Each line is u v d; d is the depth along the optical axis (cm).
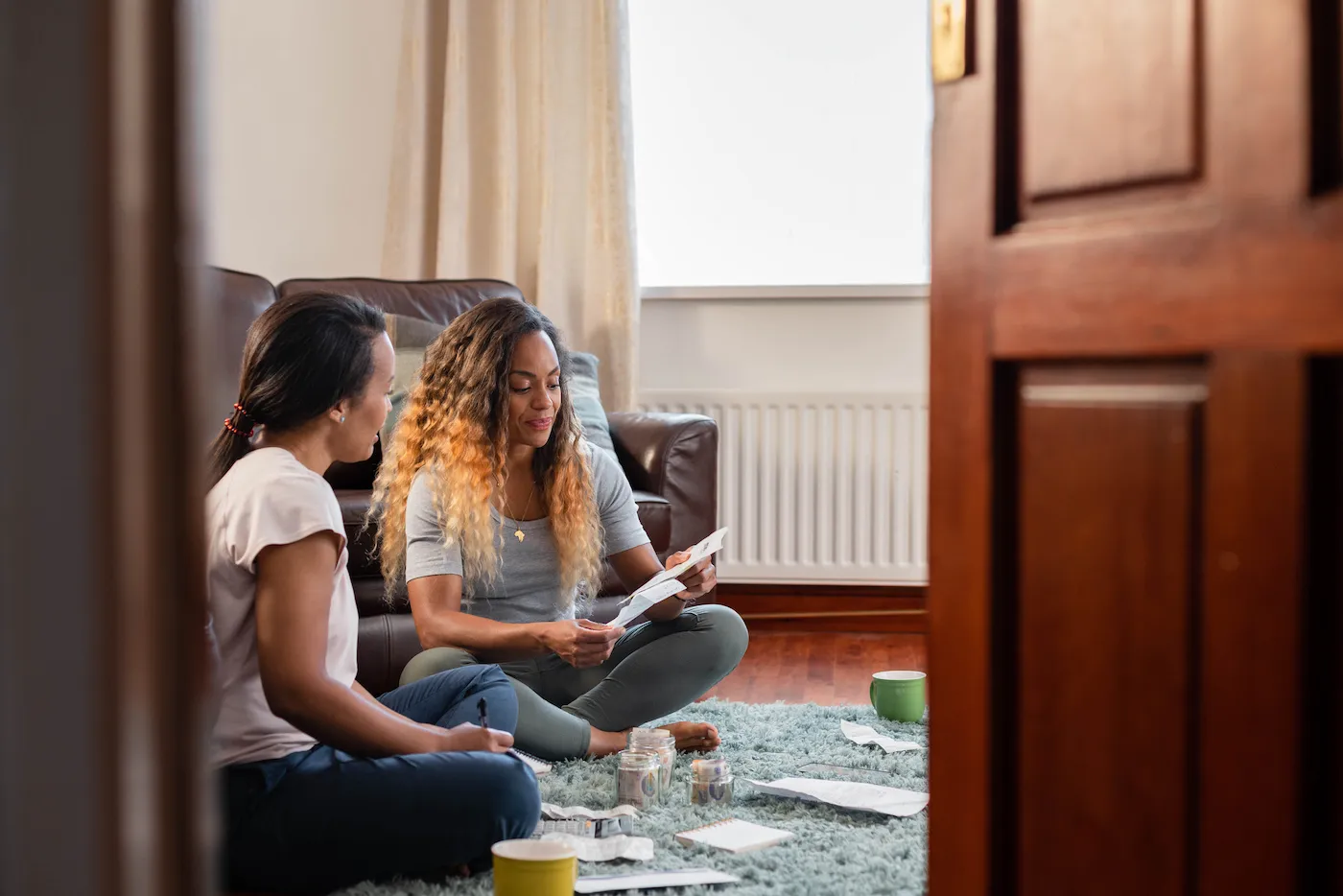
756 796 188
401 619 253
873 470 378
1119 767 85
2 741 27
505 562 212
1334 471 72
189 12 28
